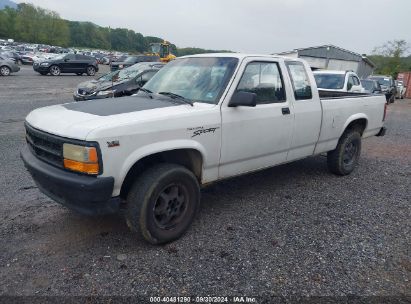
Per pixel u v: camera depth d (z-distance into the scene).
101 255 3.21
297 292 2.80
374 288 2.88
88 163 2.82
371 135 6.16
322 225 3.94
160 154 3.46
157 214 3.34
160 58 30.44
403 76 31.36
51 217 3.89
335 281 2.95
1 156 6.00
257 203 4.49
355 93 6.38
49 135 3.05
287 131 4.39
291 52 39.00
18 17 105.75
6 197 4.36
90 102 3.70
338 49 38.62
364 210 4.39
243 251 3.35
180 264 3.11
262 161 4.27
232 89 3.74
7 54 36.56
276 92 4.28
